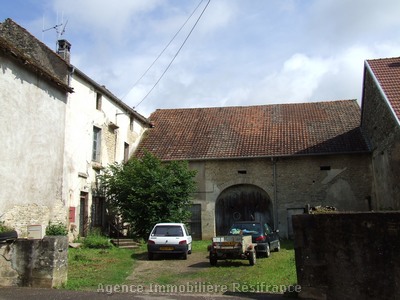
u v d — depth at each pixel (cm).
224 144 2447
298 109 2778
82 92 1922
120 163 2302
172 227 1603
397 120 1605
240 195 2375
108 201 2114
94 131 2070
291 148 2320
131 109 2456
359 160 2273
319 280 803
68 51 2048
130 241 1875
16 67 1384
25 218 1405
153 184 2041
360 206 2227
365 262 755
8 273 984
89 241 1747
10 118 1345
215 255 1347
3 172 1299
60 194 1648
